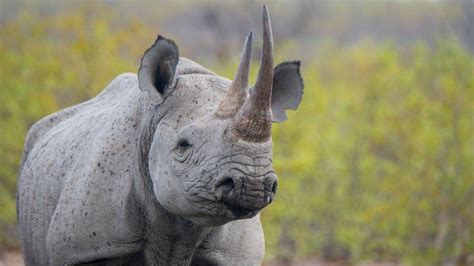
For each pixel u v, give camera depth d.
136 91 21.39
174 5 130.50
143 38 50.94
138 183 20.33
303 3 125.94
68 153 22.22
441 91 46.41
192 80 19.75
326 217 48.50
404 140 46.88
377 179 48.12
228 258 21.11
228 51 87.62
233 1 120.69
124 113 21.14
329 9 150.75
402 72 50.75
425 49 51.34
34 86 46.62
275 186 17.97
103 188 20.66
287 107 19.83
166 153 19.11
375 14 157.00
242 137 17.83
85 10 55.62
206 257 20.97
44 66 47.09
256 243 21.44
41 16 57.16
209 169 18.14
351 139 48.84
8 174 45.06
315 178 48.31
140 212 20.53
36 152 24.05
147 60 19.56
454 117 44.78
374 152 49.22
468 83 44.88
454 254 43.41
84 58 47.00
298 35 121.94
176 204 18.91
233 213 18.22
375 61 63.41
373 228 45.53
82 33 48.38
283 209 45.22
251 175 17.70
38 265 23.25
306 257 49.44
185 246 20.62
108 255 20.69
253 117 17.75
